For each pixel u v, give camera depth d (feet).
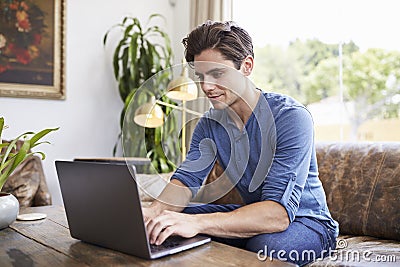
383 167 6.76
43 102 10.92
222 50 4.36
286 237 4.17
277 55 12.71
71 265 3.28
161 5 12.59
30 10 10.77
